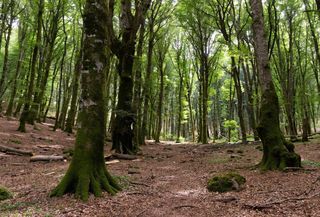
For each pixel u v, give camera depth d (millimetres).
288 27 27922
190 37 31594
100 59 7398
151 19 24469
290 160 8922
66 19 27703
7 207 5828
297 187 6848
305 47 30469
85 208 5699
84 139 6992
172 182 8398
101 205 5922
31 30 27859
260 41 10125
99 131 7188
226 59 33594
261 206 5523
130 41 15547
